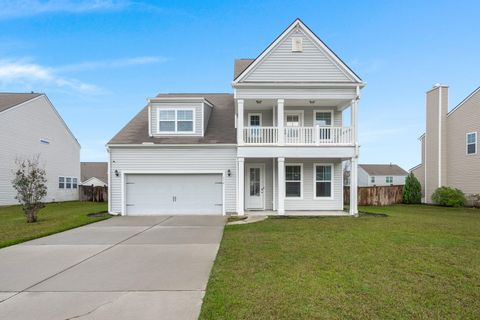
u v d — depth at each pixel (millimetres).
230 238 8672
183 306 4180
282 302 4199
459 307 4066
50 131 24609
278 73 14156
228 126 16266
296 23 14195
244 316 3807
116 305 4234
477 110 18406
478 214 14664
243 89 13969
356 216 13484
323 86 13797
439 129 20578
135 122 16938
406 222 11578
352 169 13922
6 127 20328
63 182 26219
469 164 18859
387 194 21766
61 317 3900
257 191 15555
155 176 14805
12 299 4484
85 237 9094
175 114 15523
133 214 14672
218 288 4734
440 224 11047
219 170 14680
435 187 20812
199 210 14734
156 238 8891
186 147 14688
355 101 13914
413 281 5039
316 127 14078
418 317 3793
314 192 15461
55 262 6422
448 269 5664
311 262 6129
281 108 13922
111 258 6711
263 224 11219
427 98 21688
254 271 5574
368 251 7000
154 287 4910
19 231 9867
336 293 4523
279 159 13961
